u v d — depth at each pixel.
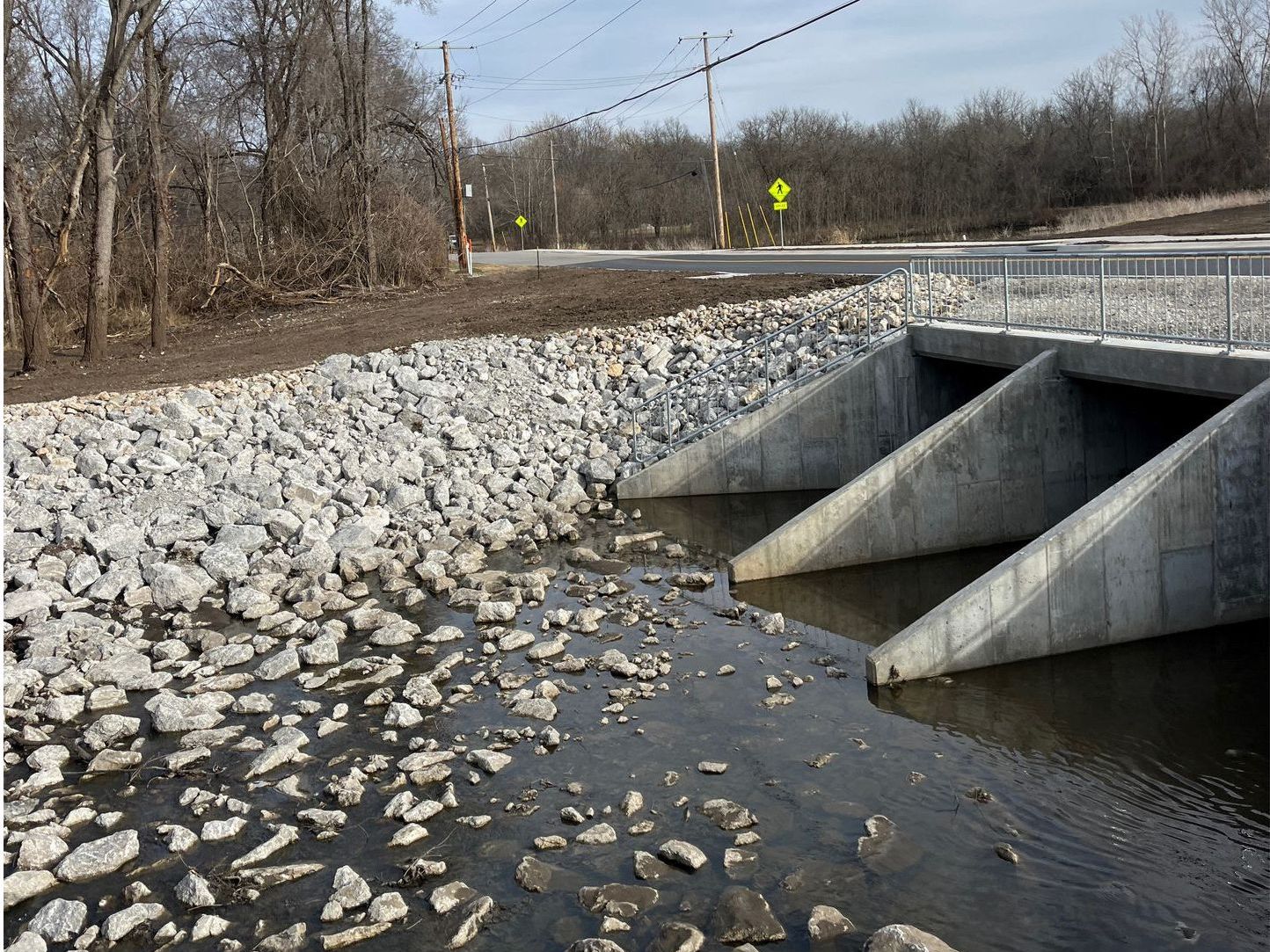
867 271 30.20
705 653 12.79
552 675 12.24
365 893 8.17
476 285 43.84
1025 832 8.73
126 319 39.31
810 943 7.44
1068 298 17.22
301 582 15.51
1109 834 8.66
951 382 20.56
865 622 13.74
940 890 7.98
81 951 7.78
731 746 10.36
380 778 10.06
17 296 35.09
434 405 23.17
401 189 47.88
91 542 16.56
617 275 40.06
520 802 9.49
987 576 11.91
